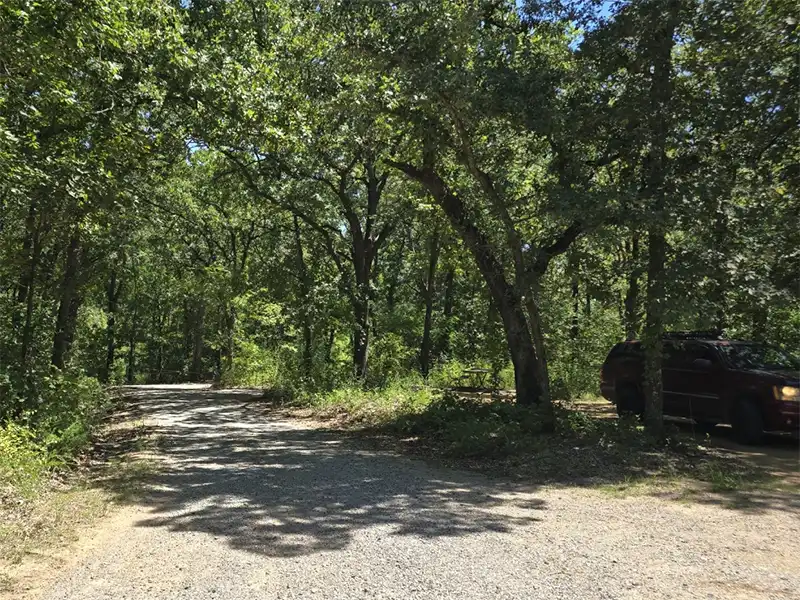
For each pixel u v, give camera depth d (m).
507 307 11.83
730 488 7.11
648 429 9.54
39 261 14.23
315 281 22.02
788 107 9.28
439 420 11.30
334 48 11.18
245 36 14.26
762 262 8.96
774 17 9.05
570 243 11.25
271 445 10.66
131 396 22.47
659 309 8.66
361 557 4.66
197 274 28.66
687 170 9.32
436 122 10.64
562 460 8.47
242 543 5.03
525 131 10.39
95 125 10.23
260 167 18.20
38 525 5.34
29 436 8.31
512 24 11.63
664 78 9.44
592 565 4.47
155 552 4.81
